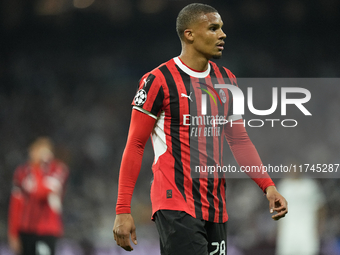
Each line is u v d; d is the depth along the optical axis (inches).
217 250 340.2
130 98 2130.9
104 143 1886.1
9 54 2333.9
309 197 848.3
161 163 335.3
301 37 2139.5
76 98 2126.0
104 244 1098.7
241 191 1341.0
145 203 1441.9
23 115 2027.6
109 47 2340.1
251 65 2114.9
